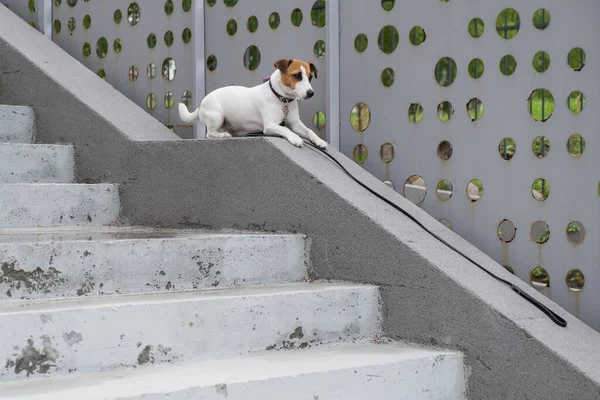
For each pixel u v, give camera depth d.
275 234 3.29
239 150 3.50
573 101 2.98
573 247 2.97
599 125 2.88
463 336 2.76
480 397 2.71
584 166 2.93
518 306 2.75
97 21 4.74
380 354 2.70
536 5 3.05
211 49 4.20
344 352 2.74
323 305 2.87
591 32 2.89
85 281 2.67
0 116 4.25
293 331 2.79
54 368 2.26
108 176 4.02
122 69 4.61
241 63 4.07
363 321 2.99
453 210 3.32
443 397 2.70
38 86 4.36
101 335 2.35
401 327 2.96
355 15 3.63
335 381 2.43
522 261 3.11
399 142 3.50
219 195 3.59
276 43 3.93
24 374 2.21
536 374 2.55
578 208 2.95
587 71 2.91
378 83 3.56
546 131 3.03
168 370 2.39
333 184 3.22
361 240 3.08
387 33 3.55
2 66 4.56
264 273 3.13
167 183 3.78
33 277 2.57
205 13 4.21
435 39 3.36
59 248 2.62
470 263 3.00
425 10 3.39
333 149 3.65
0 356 2.17
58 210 3.66
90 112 4.09
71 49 4.90
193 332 2.54
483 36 3.21
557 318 2.75
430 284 2.86
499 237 3.18
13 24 4.89
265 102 3.62
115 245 2.74
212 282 2.97
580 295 2.95
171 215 3.77
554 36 3.00
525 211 3.10
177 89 4.32
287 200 3.33
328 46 3.67
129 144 3.92
